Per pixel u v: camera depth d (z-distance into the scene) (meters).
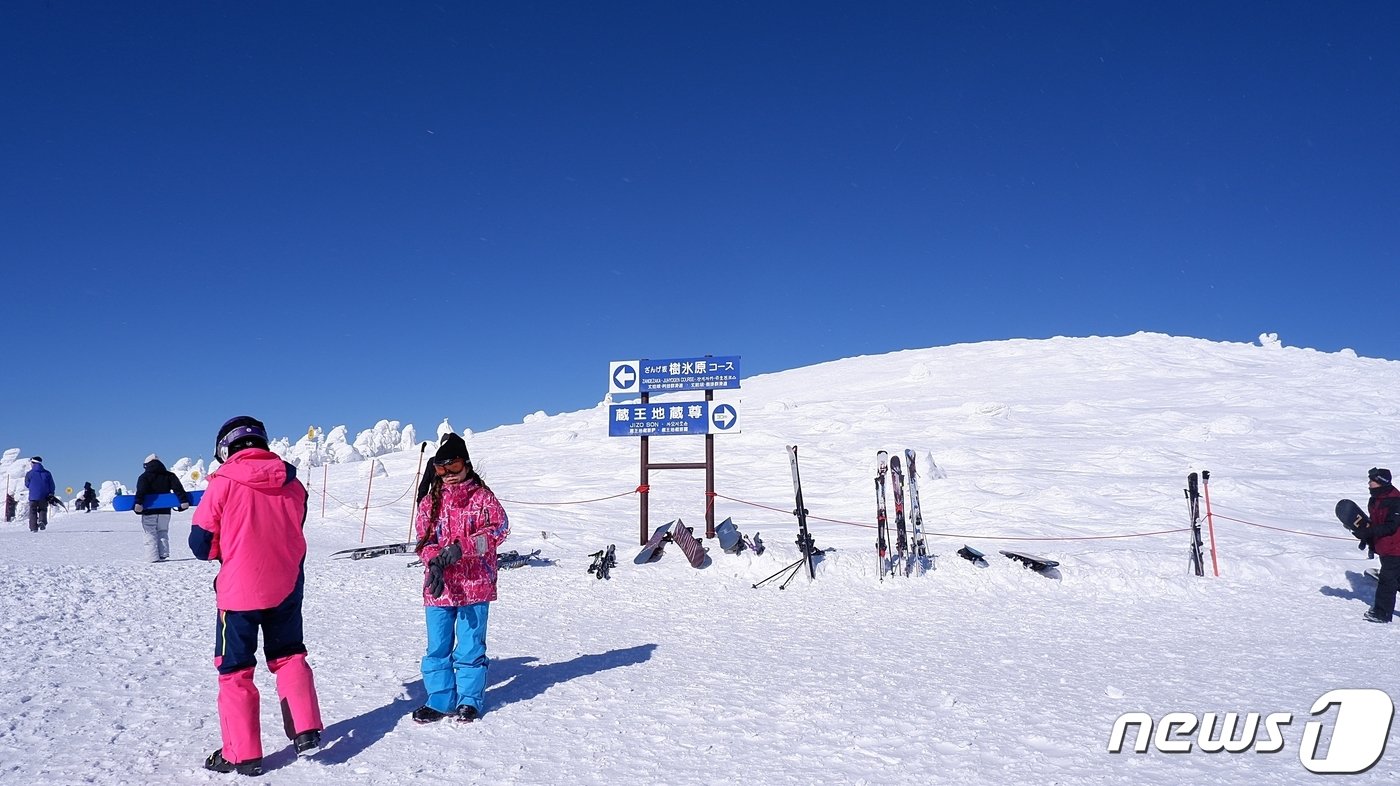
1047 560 10.62
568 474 29.17
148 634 6.50
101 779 3.53
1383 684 5.49
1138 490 20.20
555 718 4.54
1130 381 48.91
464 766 3.76
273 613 3.89
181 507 10.52
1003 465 26.08
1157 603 9.23
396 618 7.54
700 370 13.28
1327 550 12.67
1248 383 44.84
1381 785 3.69
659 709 4.73
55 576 8.84
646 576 10.22
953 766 3.85
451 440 4.61
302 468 38.91
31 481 18.25
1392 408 35.53
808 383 59.03
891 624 7.80
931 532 15.51
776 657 6.22
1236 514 17.34
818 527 16.11
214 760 3.68
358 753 3.93
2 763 3.67
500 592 9.12
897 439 32.78
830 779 3.66
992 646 6.79
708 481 13.09
